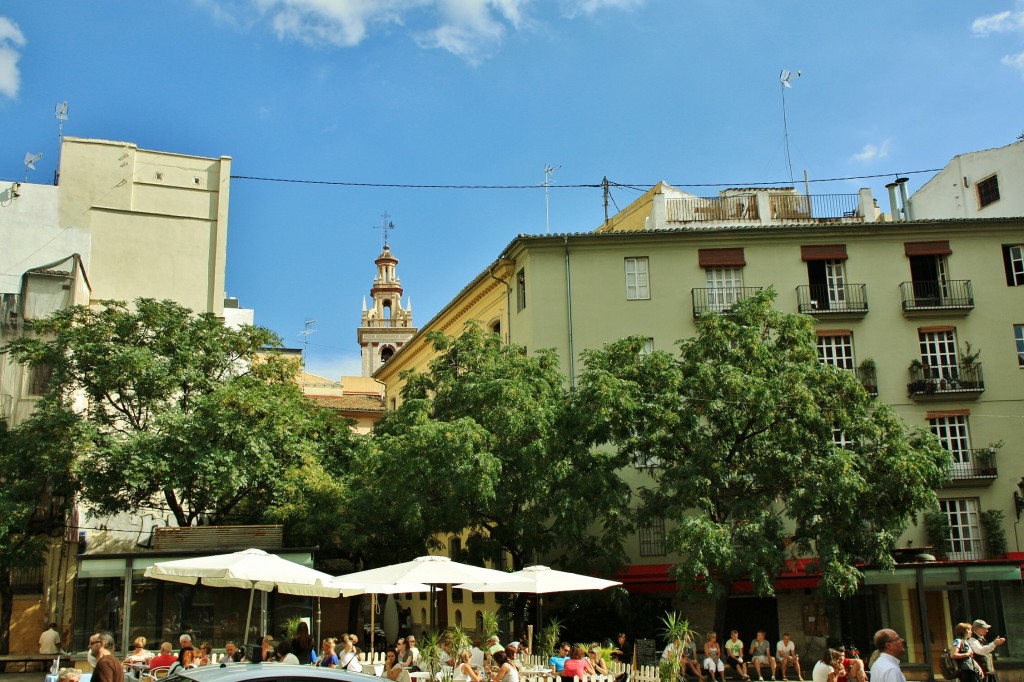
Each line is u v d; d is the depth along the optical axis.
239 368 33.38
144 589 21.52
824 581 25.47
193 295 40.78
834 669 18.08
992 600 27.09
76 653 20.72
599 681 18.91
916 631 27.70
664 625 29.12
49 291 33.38
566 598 29.22
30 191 39.22
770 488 27.39
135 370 28.94
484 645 22.02
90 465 27.72
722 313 31.89
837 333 34.66
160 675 16.83
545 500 27.05
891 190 43.44
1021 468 33.84
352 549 29.33
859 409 26.95
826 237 35.53
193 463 28.03
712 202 39.75
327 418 34.94
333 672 9.65
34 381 31.92
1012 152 41.22
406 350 50.34
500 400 27.14
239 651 17.53
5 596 29.67
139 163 41.09
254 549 18.03
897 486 26.05
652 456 28.36
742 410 26.64
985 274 35.66
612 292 34.84
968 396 34.16
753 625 31.45
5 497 27.23
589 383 27.08
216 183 42.12
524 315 35.25
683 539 25.02
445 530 28.17
